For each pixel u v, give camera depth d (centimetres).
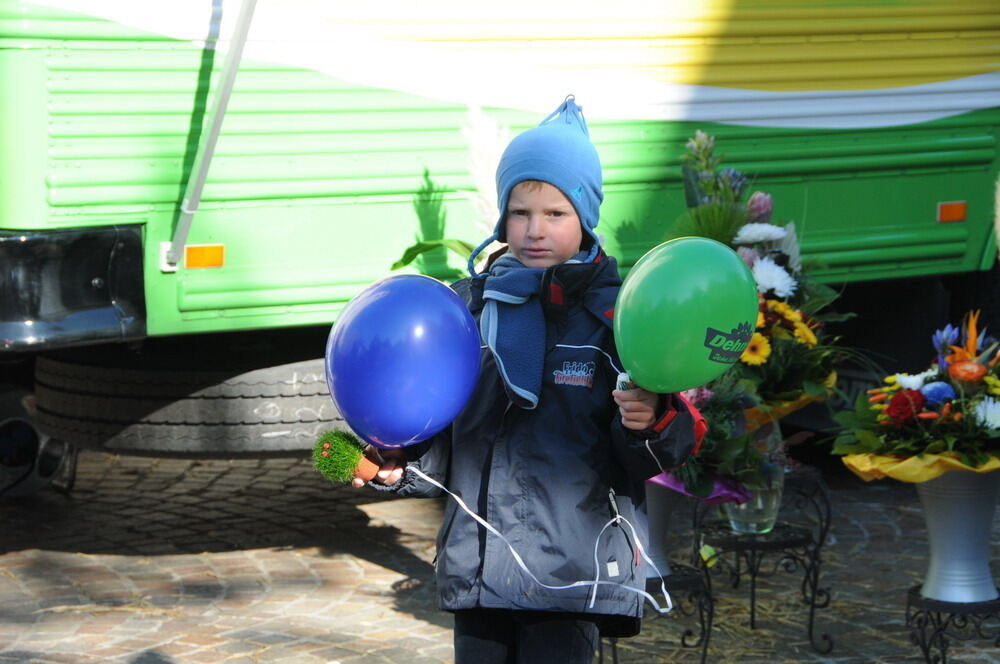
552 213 265
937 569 389
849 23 533
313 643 427
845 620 447
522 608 250
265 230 454
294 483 647
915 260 565
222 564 516
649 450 243
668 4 500
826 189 543
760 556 469
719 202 445
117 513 592
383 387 237
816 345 428
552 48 484
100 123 424
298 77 450
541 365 254
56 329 421
